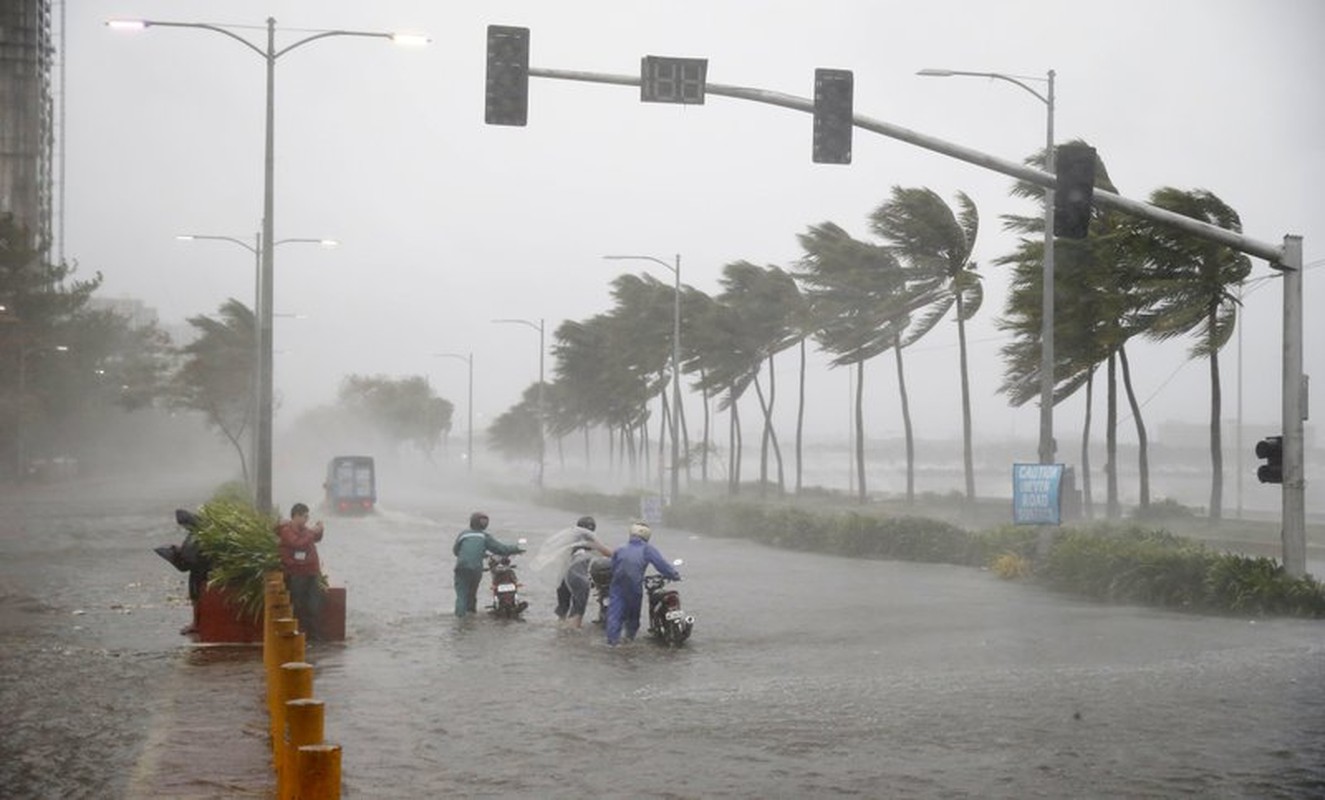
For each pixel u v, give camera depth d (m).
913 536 35.59
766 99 19.38
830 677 15.35
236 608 18.23
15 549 36.50
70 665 16.11
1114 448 44.38
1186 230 21.56
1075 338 42.16
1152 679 14.89
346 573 30.89
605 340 93.50
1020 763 10.70
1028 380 44.53
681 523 52.34
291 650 9.91
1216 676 15.08
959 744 11.46
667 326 74.31
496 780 10.20
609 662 16.70
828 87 19.28
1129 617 21.50
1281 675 15.13
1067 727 12.17
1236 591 22.20
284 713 7.82
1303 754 10.98
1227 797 9.61
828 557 36.97
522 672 15.80
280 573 16.80
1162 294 40.47
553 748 11.37
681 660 16.86
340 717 12.80
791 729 12.19
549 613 22.78
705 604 23.98
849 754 11.09
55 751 11.13
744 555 37.72
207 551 18.56
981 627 20.19
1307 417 22.09
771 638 19.11
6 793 9.66
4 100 154.62
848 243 54.22
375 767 10.62
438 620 21.48
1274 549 36.59
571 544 20.83
